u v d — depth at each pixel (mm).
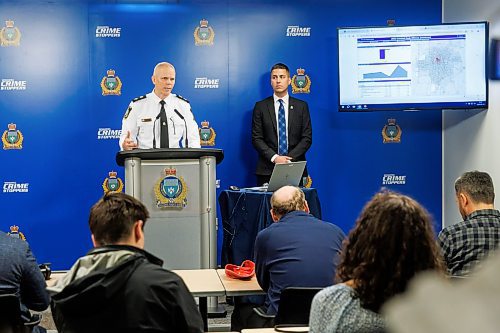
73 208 5797
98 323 1658
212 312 4535
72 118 5777
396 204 1299
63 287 1648
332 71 5996
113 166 5828
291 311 2469
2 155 5719
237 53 5934
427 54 5402
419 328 250
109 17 5797
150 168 4008
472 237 2625
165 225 4020
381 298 1232
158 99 5180
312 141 5996
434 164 6117
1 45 5688
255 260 2902
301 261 2727
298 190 3045
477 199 2723
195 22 5883
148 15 5840
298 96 5988
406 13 6027
